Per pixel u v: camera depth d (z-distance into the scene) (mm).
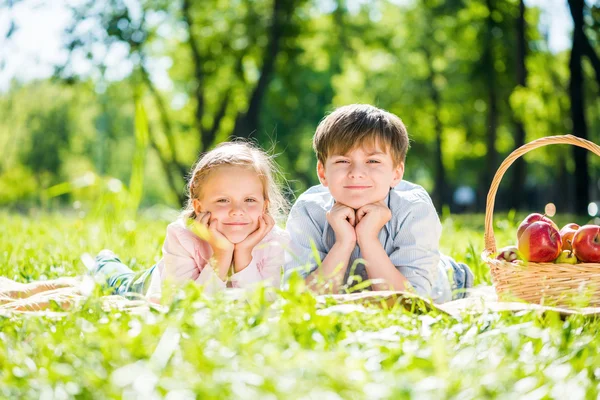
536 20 21125
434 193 28609
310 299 2342
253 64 24281
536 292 3387
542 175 42375
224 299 2393
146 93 25094
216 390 1619
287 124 28391
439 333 2215
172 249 3717
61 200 31625
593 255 3504
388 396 1609
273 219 3732
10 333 2340
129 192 7027
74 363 1910
